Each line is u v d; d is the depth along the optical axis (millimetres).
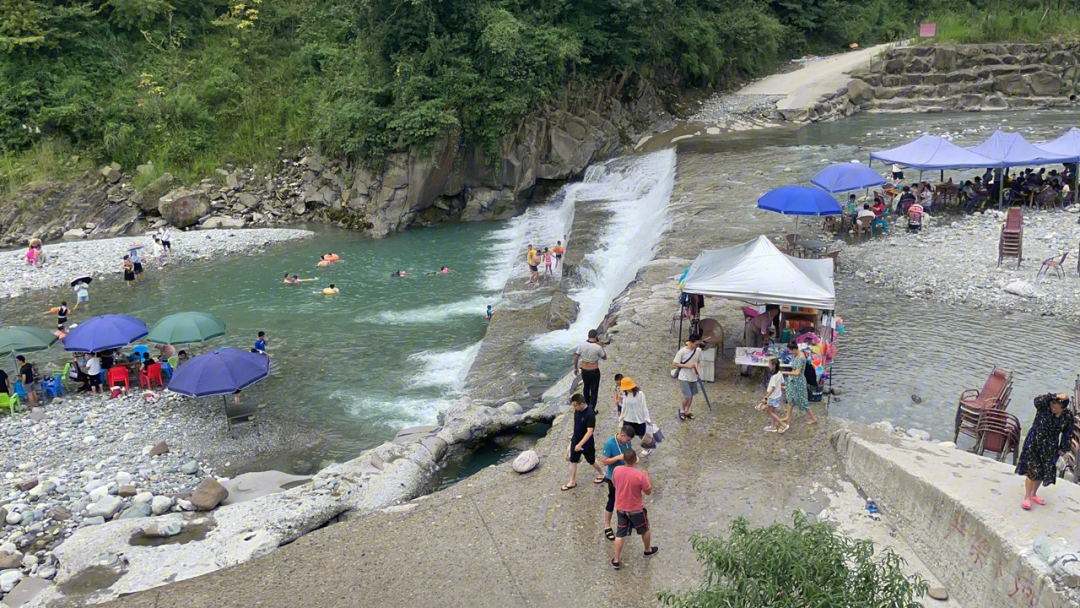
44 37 48094
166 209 43156
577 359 18328
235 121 48406
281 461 18734
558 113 44688
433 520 13578
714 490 13430
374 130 41906
